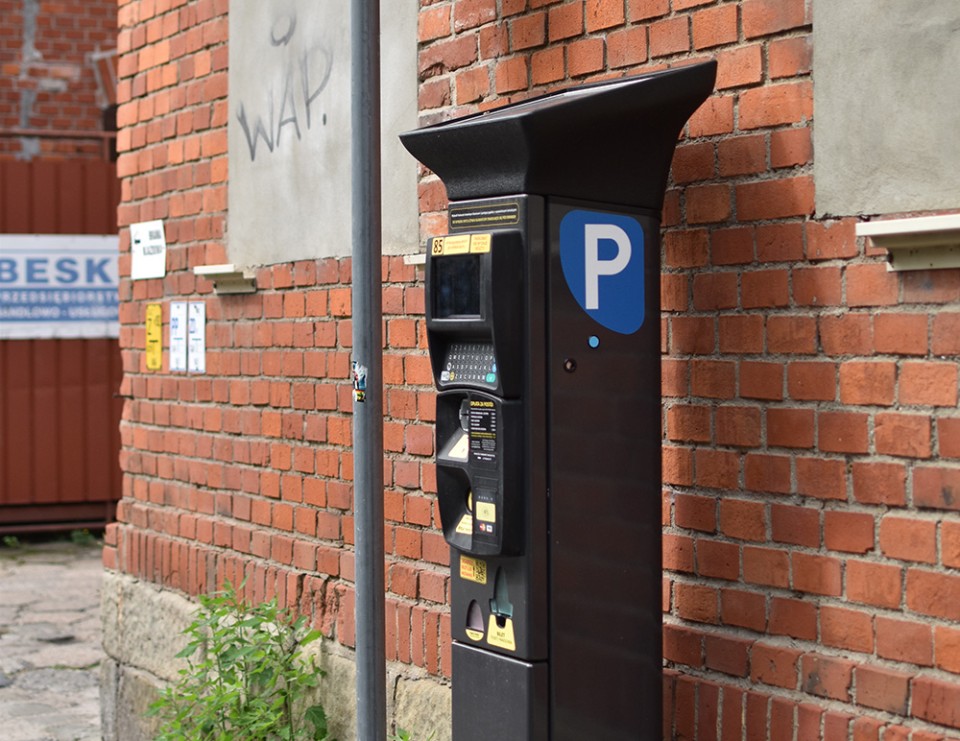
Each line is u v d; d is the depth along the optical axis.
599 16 3.68
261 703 4.80
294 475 5.06
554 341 3.12
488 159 3.14
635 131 3.16
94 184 10.91
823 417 3.10
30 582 9.58
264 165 5.22
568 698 3.16
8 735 6.32
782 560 3.20
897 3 2.92
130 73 6.21
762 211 3.23
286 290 5.09
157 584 5.95
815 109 3.10
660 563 3.29
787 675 3.16
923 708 2.88
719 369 3.34
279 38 5.11
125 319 6.32
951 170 2.82
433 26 4.34
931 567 2.88
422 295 4.38
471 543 3.21
